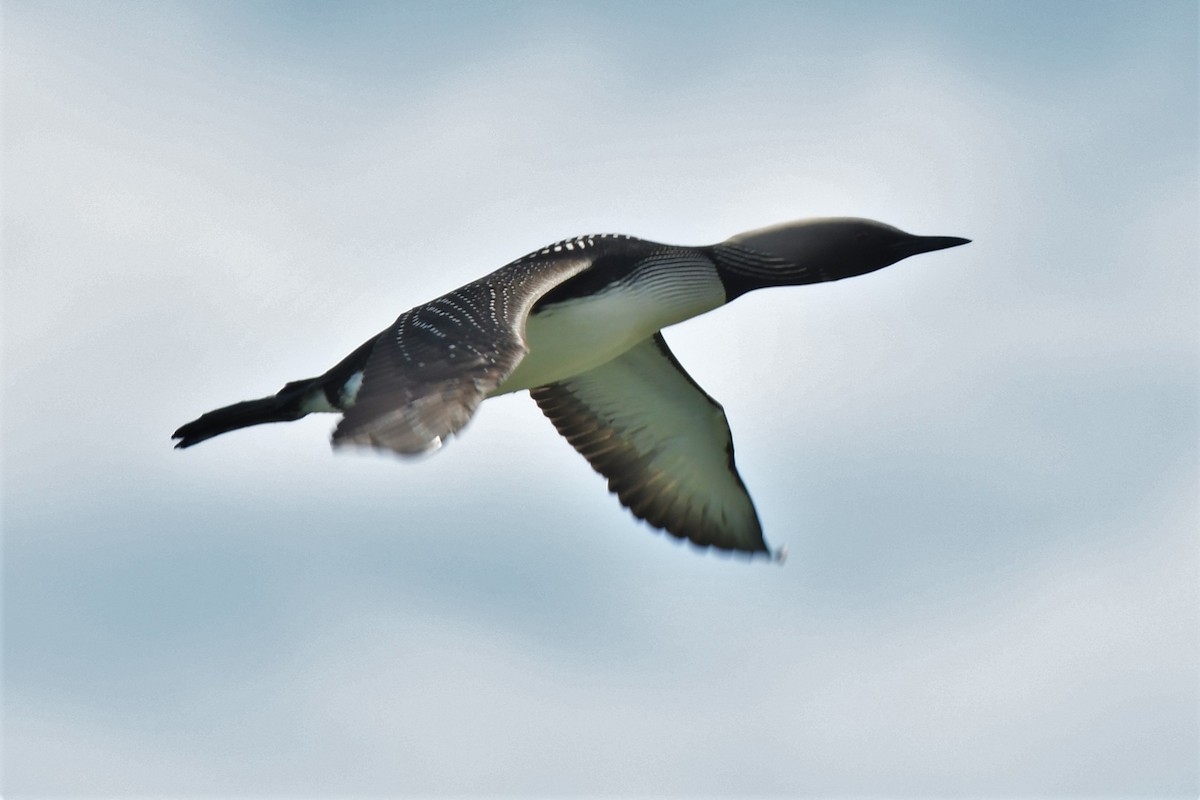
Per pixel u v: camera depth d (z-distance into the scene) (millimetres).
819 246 15188
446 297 12047
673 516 15789
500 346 11133
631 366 15305
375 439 10039
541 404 15891
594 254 14219
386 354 11078
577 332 14172
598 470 15844
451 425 10250
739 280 15062
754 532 15680
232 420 13688
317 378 13562
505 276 12711
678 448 15688
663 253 14633
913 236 15375
